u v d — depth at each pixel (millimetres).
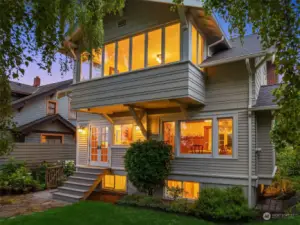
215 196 6578
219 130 7605
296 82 2393
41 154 12047
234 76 7430
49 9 3207
